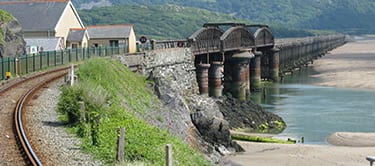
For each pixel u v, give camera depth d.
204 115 49.19
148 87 52.53
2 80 47.59
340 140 56.22
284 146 51.84
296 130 62.16
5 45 60.38
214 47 82.44
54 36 85.50
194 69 74.31
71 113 29.81
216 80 80.94
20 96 38.00
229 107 69.62
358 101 82.88
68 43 87.31
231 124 63.22
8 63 50.34
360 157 47.50
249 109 70.00
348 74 120.62
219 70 81.31
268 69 120.56
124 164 22.36
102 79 43.09
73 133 27.55
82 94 32.28
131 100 42.94
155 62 63.06
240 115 66.56
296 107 78.44
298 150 50.22
